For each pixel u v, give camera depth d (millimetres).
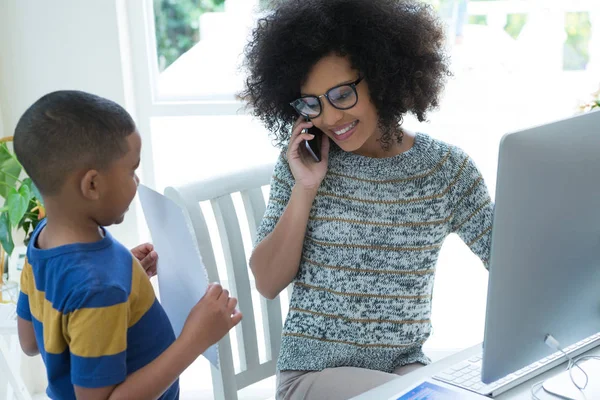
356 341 1489
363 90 1403
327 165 1510
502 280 1052
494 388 1154
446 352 2605
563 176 1063
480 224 1519
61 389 1084
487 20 2512
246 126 2623
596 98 2049
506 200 1018
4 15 2195
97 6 2199
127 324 1065
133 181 1092
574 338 1190
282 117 1524
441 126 2639
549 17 2502
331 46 1368
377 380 1384
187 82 2465
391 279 1488
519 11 2500
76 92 1058
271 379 2465
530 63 2553
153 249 1358
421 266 1502
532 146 1019
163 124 2617
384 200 1481
